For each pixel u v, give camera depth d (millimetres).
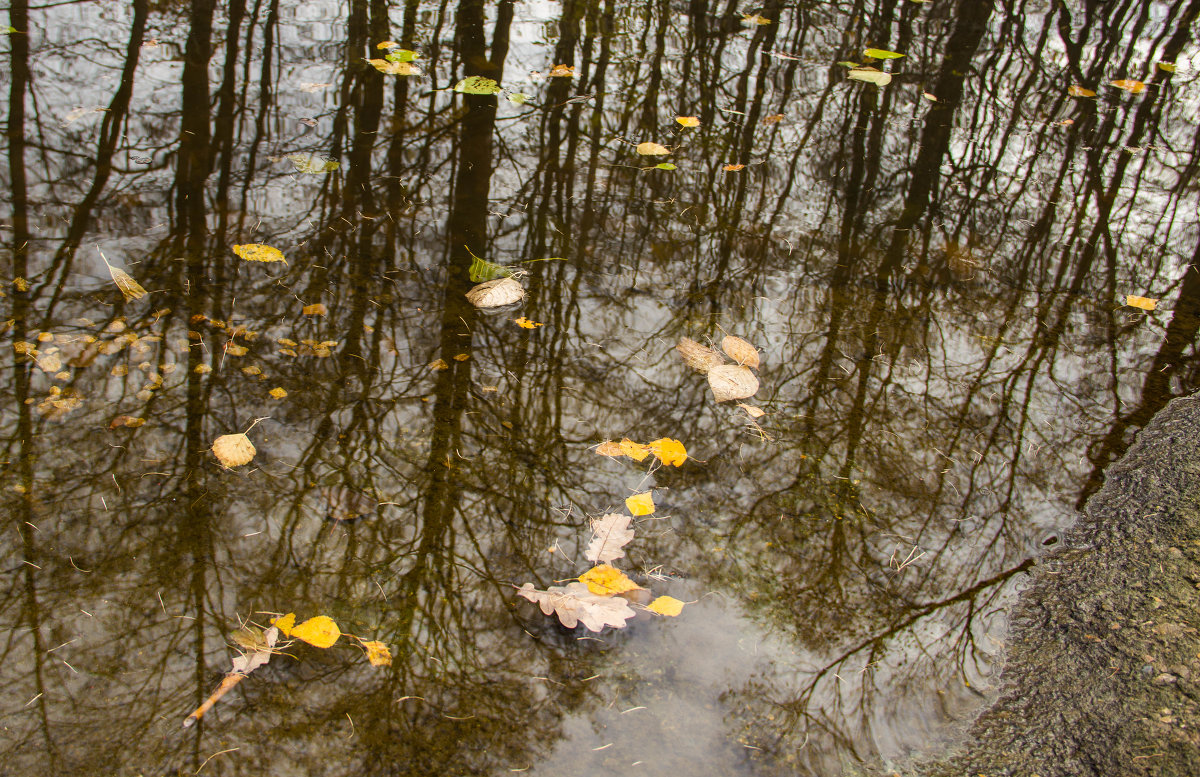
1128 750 1574
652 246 3080
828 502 2111
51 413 2162
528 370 2471
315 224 3021
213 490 1996
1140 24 5430
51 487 1969
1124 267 3129
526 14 4922
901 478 2191
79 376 2285
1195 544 2008
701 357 2564
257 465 2074
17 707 1539
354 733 1539
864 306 2848
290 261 2826
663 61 4523
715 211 3320
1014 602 1884
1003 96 4430
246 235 2920
